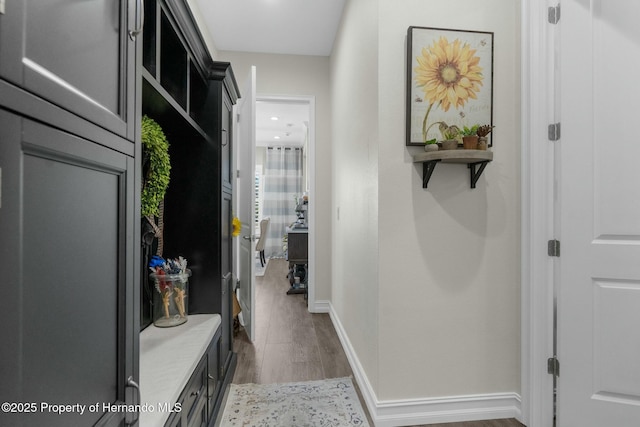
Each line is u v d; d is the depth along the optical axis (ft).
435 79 5.35
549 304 5.19
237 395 6.24
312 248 11.27
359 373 6.59
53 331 1.76
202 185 6.18
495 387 5.61
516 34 5.64
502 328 5.62
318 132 11.16
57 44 1.73
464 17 5.53
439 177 5.48
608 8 4.81
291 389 6.47
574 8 4.95
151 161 4.44
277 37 10.06
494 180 5.61
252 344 8.64
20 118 1.49
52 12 1.69
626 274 4.72
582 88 4.91
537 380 5.24
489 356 5.60
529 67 5.32
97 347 2.16
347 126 8.09
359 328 6.77
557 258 5.12
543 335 5.21
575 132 4.95
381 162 5.36
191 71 5.77
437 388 5.49
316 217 11.25
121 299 2.43
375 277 5.57
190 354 4.27
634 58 4.71
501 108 5.64
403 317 5.41
